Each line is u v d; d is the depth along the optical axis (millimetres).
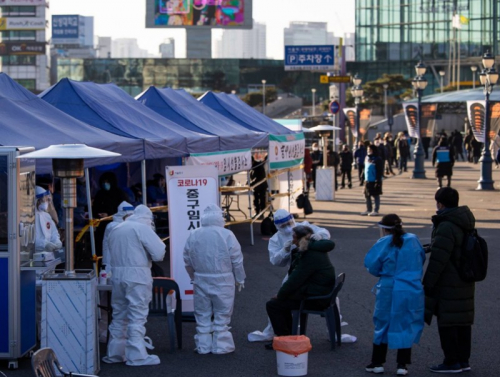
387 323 9039
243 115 24344
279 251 10547
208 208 10383
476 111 35125
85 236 14945
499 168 50344
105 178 15742
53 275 9250
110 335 10016
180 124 19875
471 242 8945
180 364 9844
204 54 153500
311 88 156375
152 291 10391
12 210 9453
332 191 32062
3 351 9547
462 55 124438
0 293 9492
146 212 9906
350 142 55281
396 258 8938
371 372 9352
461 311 9062
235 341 10938
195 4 104188
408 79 126688
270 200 22375
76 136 13562
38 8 166125
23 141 12273
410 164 57250
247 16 105125
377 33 130000
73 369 9188
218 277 10242
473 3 122875
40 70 167750
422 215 26328
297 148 23531
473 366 9602
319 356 10102
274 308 10141
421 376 9195
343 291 14258
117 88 19078
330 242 10141
